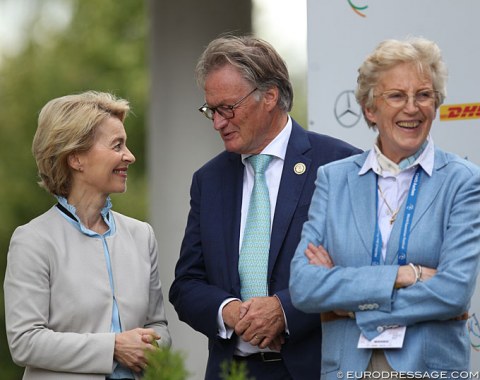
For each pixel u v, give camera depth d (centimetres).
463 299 895
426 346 904
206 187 1130
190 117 1878
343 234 942
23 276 1025
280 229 1077
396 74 924
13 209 4716
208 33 1861
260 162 1101
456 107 1200
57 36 4912
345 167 972
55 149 1049
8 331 1023
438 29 1211
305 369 1058
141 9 4834
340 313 930
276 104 1097
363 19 1241
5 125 4800
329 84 1255
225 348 1077
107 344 1016
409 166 938
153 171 1925
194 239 1126
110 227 1077
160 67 1892
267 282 1073
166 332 1095
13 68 4875
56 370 1018
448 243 911
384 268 912
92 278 1041
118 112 1078
